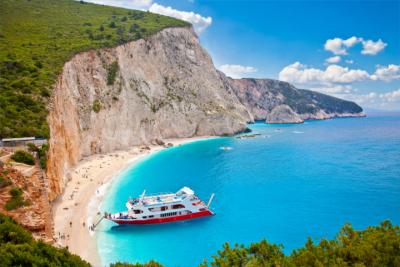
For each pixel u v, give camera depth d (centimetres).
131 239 5072
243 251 2589
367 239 2444
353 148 13312
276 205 6425
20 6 13838
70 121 8575
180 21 19375
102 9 17850
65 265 2667
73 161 8481
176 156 11369
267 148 13250
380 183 7825
